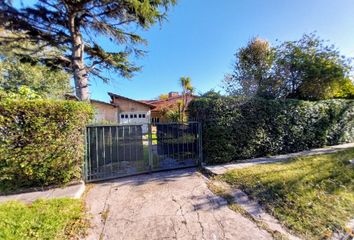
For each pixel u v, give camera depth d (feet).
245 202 11.65
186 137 19.93
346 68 28.22
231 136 19.79
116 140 17.24
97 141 16.37
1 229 8.28
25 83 45.88
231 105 19.90
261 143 21.24
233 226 9.32
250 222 9.61
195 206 11.42
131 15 24.06
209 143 19.42
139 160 18.12
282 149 22.65
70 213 10.23
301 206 10.45
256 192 12.53
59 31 25.29
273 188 12.66
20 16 21.39
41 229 8.64
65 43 26.27
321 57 28.07
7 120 13.11
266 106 21.57
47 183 14.20
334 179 13.43
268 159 20.04
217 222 9.71
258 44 32.50
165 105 67.62
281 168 16.33
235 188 13.65
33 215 9.67
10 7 20.33
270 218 9.89
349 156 18.93
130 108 62.90
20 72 44.80
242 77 32.73
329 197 11.18
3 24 20.93
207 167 18.37
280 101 22.53
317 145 25.43
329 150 23.09
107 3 22.81
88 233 8.96
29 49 24.39
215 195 12.78
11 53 23.80
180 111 44.83
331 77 27.14
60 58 26.58
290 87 29.91
